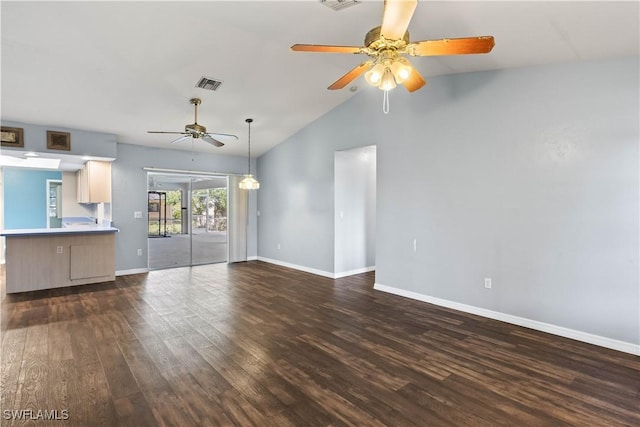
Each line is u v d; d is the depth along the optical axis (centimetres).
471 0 242
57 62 345
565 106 323
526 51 311
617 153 296
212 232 789
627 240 293
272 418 203
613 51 286
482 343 312
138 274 604
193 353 289
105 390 231
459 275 406
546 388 237
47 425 195
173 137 579
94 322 362
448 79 411
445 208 417
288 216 673
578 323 319
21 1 256
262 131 614
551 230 334
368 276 593
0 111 440
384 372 259
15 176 730
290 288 511
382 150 488
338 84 285
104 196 574
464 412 210
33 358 278
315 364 271
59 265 507
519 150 353
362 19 298
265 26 309
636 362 275
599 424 199
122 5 268
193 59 362
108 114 476
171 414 206
